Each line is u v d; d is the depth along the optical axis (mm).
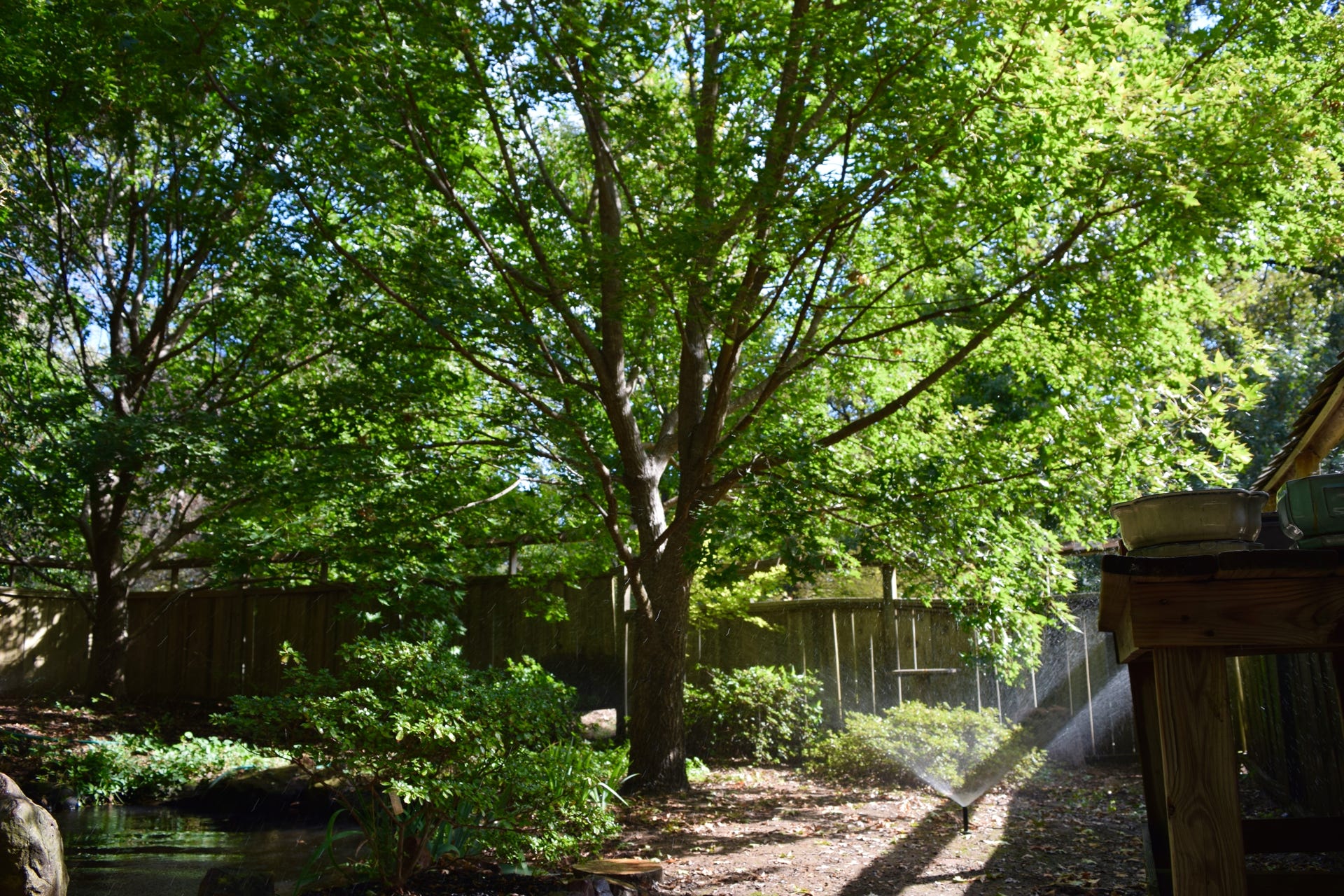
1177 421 8031
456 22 7180
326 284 9633
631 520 11055
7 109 10453
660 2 7344
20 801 4504
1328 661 5859
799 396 10094
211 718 5047
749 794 8469
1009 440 8703
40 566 13383
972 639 10125
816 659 11172
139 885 5930
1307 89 7543
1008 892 5250
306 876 5441
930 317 7797
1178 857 2770
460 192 9430
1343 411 5457
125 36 6668
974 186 6922
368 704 5078
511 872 5461
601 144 8625
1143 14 7391
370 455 9172
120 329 12359
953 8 6461
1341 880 4055
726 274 7703
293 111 7289
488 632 12562
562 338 9250
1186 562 2814
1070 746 9914
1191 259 8086
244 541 10734
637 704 8742
